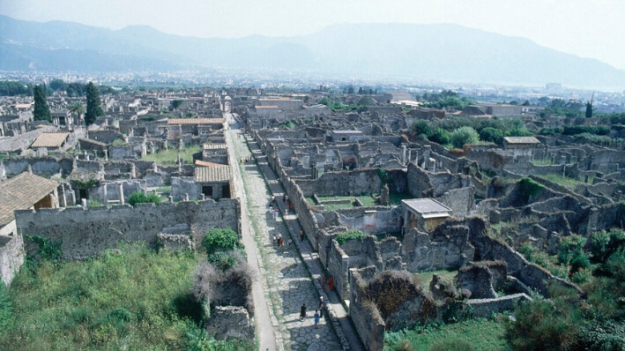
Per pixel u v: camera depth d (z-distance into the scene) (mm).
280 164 72750
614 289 32562
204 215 43281
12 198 41594
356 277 32938
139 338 28953
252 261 43000
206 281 32375
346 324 33750
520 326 29156
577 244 45594
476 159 85562
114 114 132500
